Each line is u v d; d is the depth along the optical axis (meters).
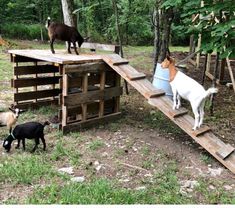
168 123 6.61
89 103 6.25
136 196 3.99
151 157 5.09
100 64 6.22
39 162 4.76
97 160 4.93
